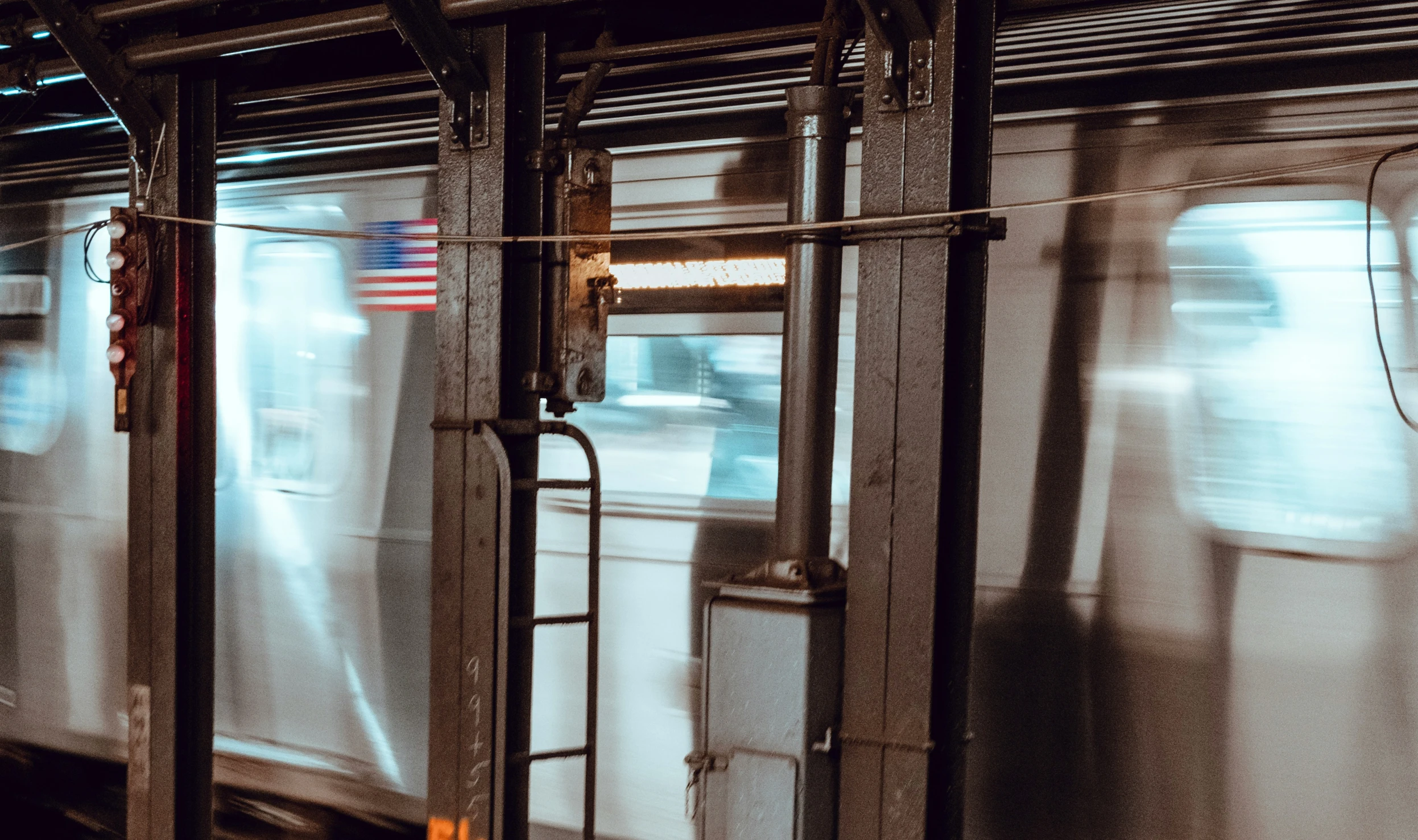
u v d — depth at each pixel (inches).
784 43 185.6
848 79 179.9
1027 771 164.6
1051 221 164.4
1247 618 150.9
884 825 136.0
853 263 177.8
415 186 218.4
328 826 227.8
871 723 136.9
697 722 191.2
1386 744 143.3
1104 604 159.6
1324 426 146.9
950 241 131.8
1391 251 144.2
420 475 216.7
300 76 233.3
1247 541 150.9
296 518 231.0
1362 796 144.6
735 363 188.7
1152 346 157.4
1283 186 150.2
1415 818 141.9
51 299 265.4
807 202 151.2
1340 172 147.1
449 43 162.1
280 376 233.0
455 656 166.9
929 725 133.2
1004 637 165.9
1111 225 160.6
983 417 168.1
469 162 165.2
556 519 204.2
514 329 165.5
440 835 168.6
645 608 196.2
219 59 196.2
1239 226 152.6
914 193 133.5
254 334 236.1
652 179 196.5
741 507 187.8
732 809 147.3
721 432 189.9
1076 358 162.1
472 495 164.7
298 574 231.0
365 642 222.8
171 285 191.5
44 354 266.8
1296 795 148.3
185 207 193.0
